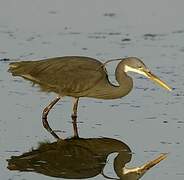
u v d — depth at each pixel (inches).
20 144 536.7
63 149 532.7
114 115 601.3
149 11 961.5
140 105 624.4
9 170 488.1
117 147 535.5
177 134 555.5
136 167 499.5
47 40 826.8
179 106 617.9
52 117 599.5
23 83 677.9
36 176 478.0
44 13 944.3
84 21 914.7
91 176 484.7
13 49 783.7
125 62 592.7
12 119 587.2
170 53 775.7
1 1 992.9
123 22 912.9
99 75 588.7
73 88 587.2
